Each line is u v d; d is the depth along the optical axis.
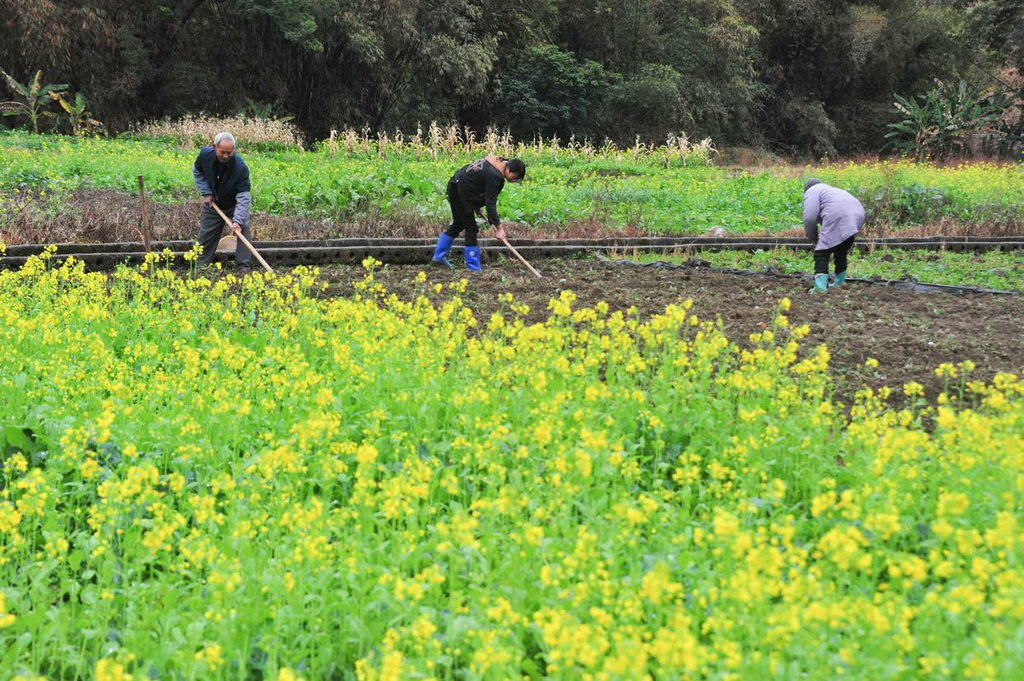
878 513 7.00
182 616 6.28
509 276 18.47
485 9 61.78
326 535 6.99
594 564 6.60
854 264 21.45
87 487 8.19
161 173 26.52
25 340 11.67
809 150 77.94
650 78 65.00
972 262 22.14
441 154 41.19
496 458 8.60
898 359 13.30
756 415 9.20
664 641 5.15
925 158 58.31
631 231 23.89
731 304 16.47
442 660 5.75
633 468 8.26
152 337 12.91
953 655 5.48
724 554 6.59
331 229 21.30
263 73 53.34
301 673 6.09
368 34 52.22
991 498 7.55
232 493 7.57
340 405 9.97
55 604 7.15
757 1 76.88
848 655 5.20
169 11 49.81
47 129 46.03
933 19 79.69
